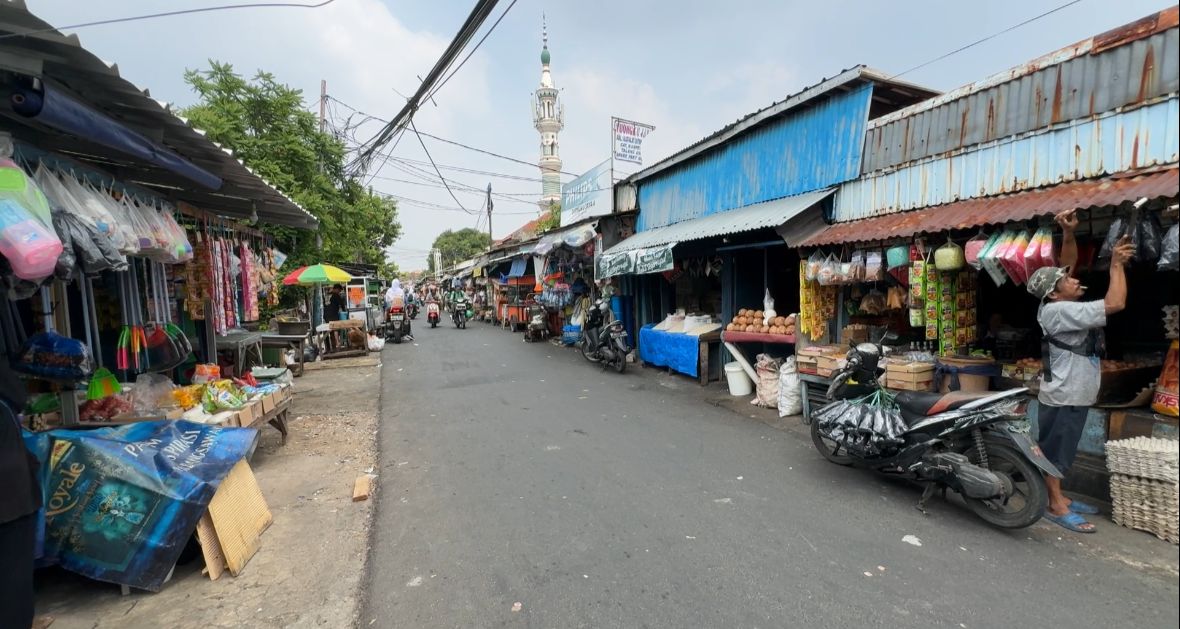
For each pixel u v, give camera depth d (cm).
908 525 379
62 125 285
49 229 271
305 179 1331
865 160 634
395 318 1645
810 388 655
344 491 466
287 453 571
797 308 862
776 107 735
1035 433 450
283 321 1121
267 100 1262
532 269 1883
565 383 936
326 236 1452
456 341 1661
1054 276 372
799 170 730
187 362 661
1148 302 472
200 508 322
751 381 809
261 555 358
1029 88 471
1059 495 379
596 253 1240
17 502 253
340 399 839
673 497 436
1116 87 414
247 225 788
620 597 301
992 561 329
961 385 496
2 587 251
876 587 304
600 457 538
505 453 558
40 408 376
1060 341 369
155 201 505
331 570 338
